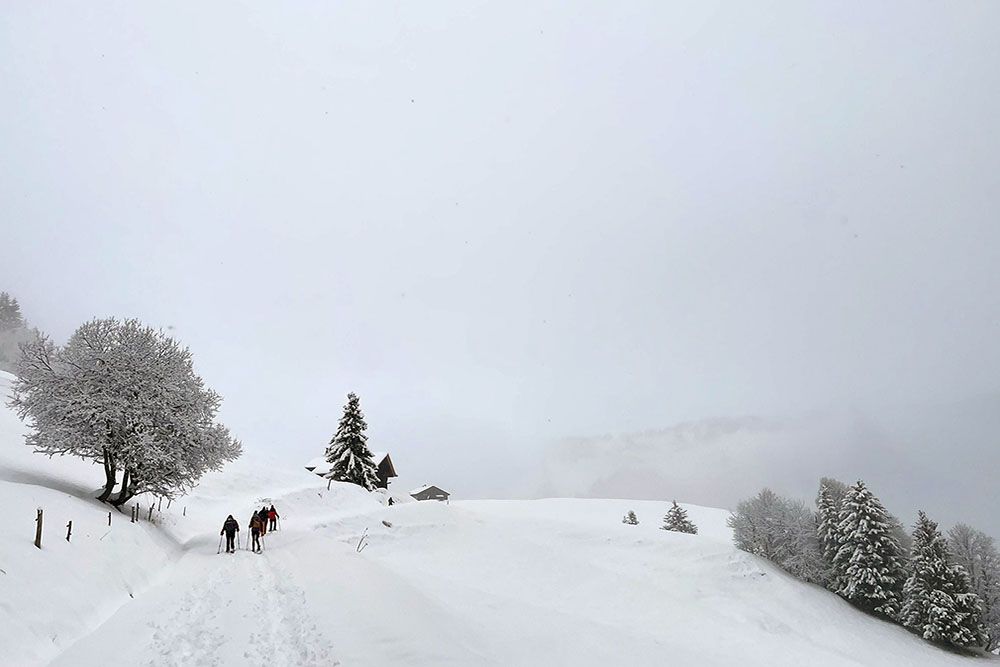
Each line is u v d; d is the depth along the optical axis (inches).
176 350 1031.6
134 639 390.3
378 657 364.8
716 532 3169.3
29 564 458.6
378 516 1514.5
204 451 1021.2
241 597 528.1
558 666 490.3
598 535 1752.0
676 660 621.6
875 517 1707.7
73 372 929.5
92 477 1262.3
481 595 748.0
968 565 1844.2
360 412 2519.7
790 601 1486.2
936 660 1379.2
